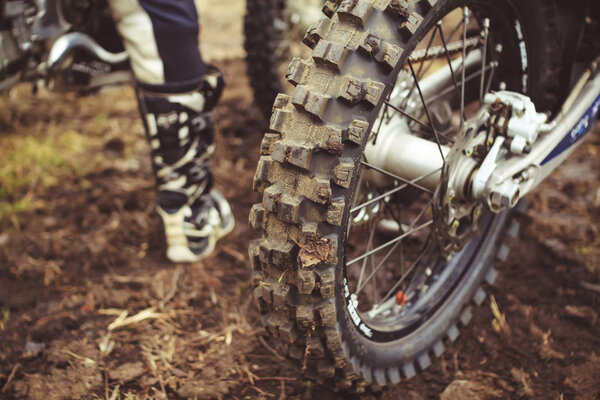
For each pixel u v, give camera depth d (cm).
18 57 169
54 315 174
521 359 157
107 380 151
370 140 129
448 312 152
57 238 208
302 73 111
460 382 149
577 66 164
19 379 153
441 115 150
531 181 134
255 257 117
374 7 109
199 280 189
